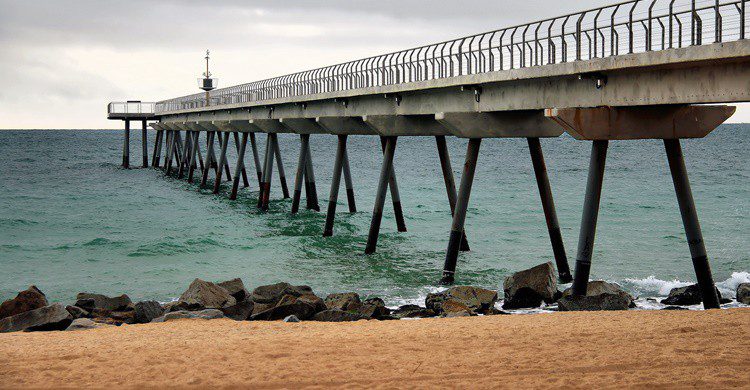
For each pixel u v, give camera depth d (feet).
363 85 110.32
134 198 181.16
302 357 39.04
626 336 41.55
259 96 165.48
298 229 124.77
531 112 80.28
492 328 47.55
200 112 220.02
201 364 38.17
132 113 299.17
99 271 90.74
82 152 444.14
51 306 58.80
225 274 88.58
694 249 63.98
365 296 75.56
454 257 82.79
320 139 576.20
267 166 153.79
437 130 98.37
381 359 37.68
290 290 70.49
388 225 128.67
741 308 53.42
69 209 156.25
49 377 36.45
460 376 33.68
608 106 61.87
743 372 31.63
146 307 62.49
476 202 167.32
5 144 530.68
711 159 327.06
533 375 33.19
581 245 65.51
